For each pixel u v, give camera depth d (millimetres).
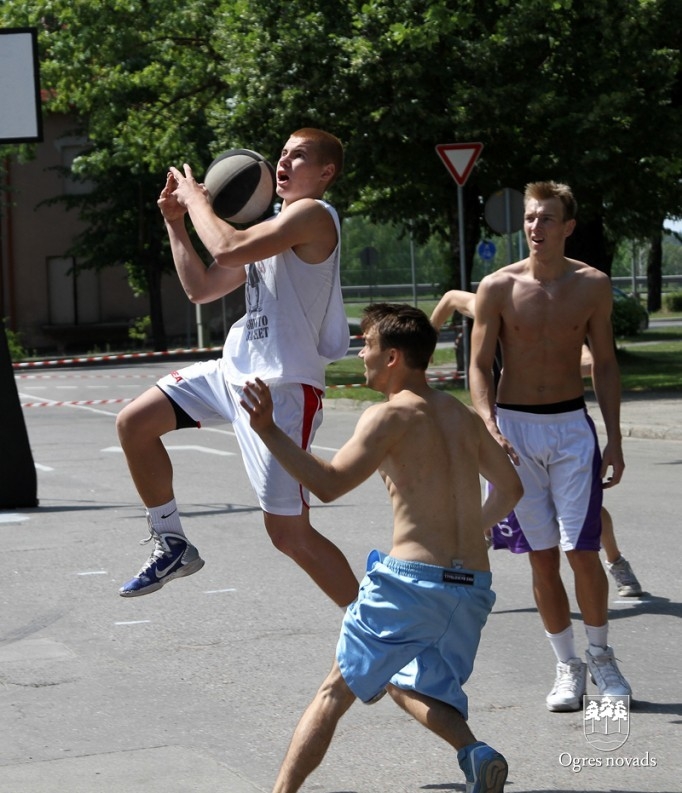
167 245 49562
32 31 12992
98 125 34594
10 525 12242
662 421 19766
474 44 25000
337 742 5828
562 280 6496
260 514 12539
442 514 4602
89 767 5504
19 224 53844
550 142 26297
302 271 5539
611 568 8781
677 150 26453
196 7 31641
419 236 32938
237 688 6723
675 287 100062
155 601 8844
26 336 54281
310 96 26234
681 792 5148
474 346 6535
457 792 5152
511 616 8258
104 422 23422
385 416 4602
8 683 6891
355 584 5641
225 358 5766
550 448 6328
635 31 25328
